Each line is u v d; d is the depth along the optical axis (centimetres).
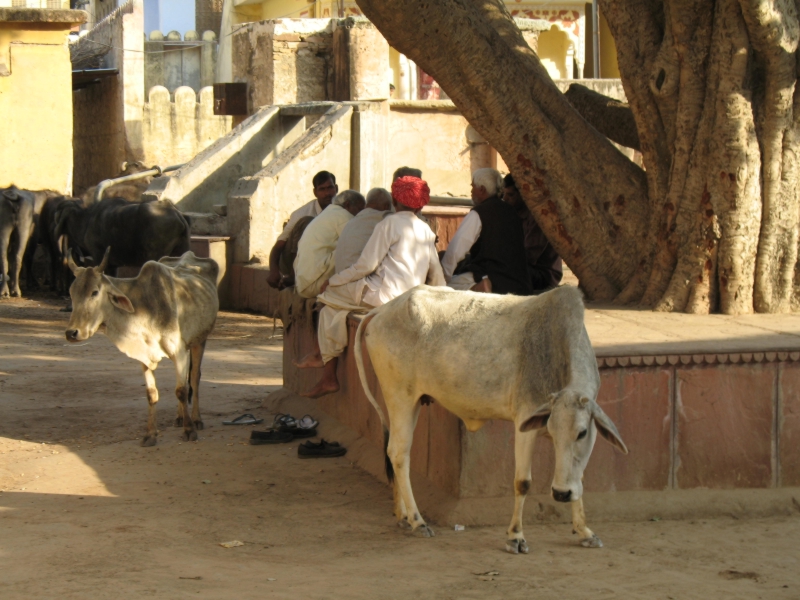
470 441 578
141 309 748
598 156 802
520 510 521
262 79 1998
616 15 779
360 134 1662
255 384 1005
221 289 1546
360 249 718
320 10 2686
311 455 737
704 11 709
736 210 709
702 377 596
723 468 602
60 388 971
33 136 1898
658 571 491
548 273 861
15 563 486
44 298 1669
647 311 739
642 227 790
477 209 719
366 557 513
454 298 555
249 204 1533
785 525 575
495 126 778
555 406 466
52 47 1897
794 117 705
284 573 480
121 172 2338
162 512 600
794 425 609
